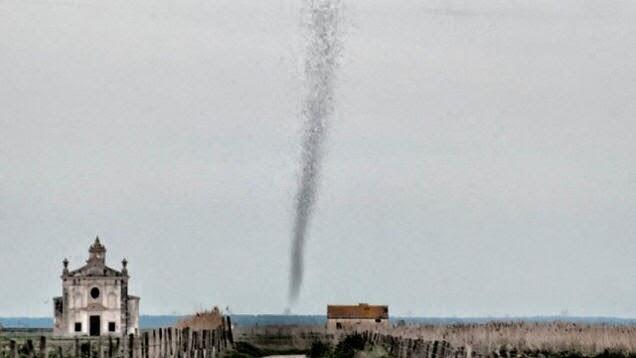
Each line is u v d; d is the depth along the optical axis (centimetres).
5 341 12162
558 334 14488
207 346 12925
